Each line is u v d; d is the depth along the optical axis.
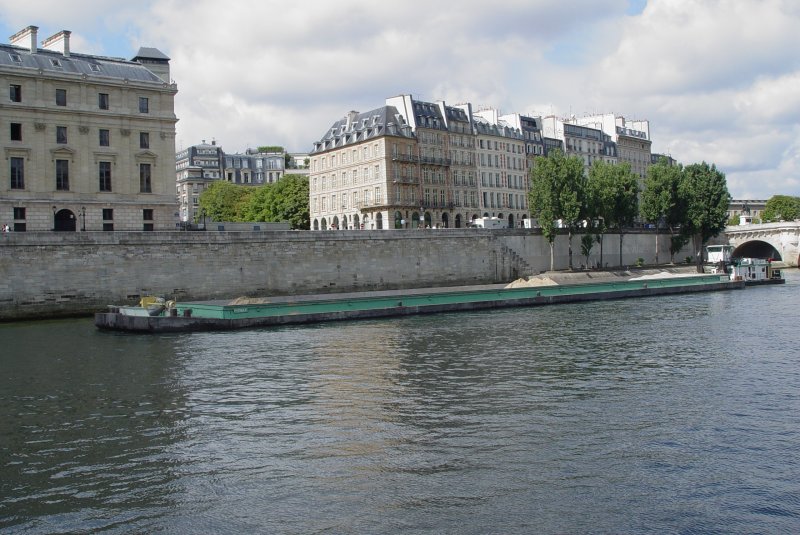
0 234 52.12
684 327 44.34
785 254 115.25
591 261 99.94
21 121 63.53
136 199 69.56
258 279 64.81
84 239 55.56
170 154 71.50
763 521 14.52
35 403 24.92
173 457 18.75
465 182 114.44
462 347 36.66
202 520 14.80
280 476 17.16
